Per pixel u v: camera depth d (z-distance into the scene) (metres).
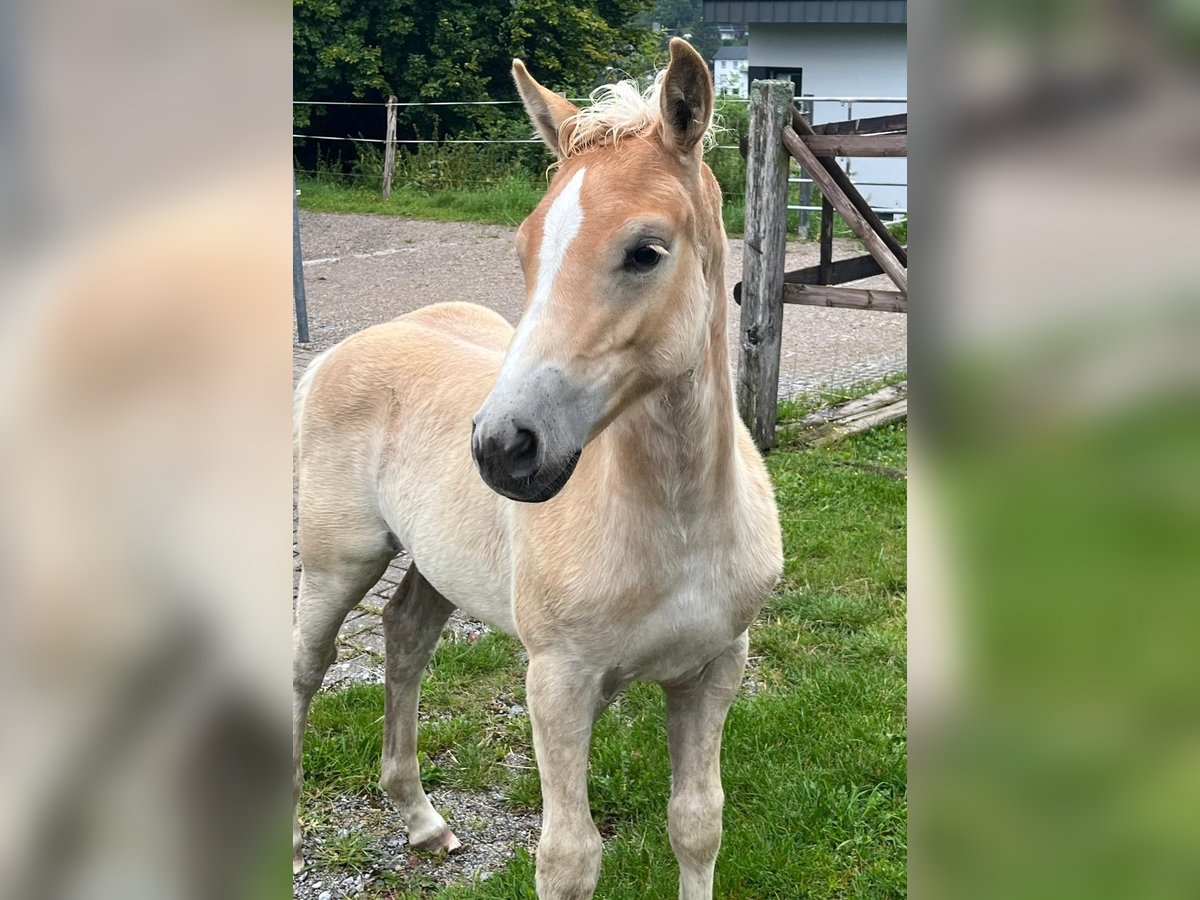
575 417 1.75
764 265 5.95
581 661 2.12
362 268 11.98
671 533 2.03
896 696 3.47
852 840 2.82
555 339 1.74
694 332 1.89
